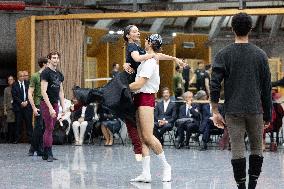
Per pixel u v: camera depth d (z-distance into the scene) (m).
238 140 5.18
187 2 16.25
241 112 5.14
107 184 7.20
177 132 13.44
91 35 18.03
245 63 5.17
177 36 21.20
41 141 10.95
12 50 17.78
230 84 5.19
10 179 7.77
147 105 7.04
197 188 6.83
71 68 15.47
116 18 14.86
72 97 15.42
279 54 21.58
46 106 9.57
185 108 13.33
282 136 14.12
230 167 9.14
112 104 7.06
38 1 18.03
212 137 15.83
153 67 6.95
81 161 10.09
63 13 17.53
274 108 12.36
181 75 18.25
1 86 17.72
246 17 5.22
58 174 8.27
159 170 8.67
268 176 8.00
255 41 21.95
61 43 15.48
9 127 15.47
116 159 10.45
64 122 14.20
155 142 7.26
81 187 6.98
